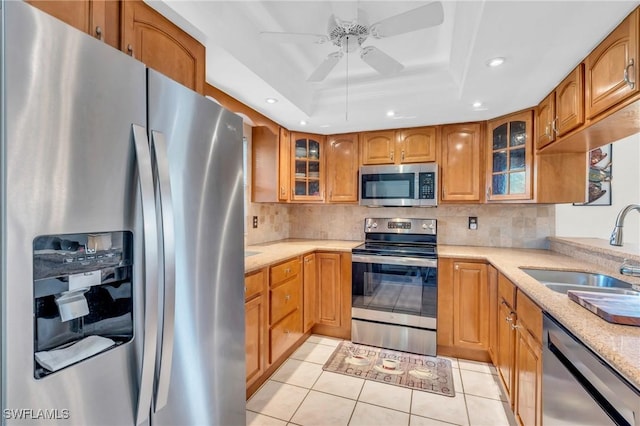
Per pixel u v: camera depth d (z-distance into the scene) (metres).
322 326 3.00
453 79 2.29
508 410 1.86
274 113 2.56
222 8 1.53
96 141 0.78
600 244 2.10
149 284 0.87
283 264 2.34
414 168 2.86
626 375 0.73
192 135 1.10
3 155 0.61
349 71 2.35
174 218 1.02
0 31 0.61
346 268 2.85
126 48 1.13
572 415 1.02
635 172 2.82
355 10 1.66
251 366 1.93
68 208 0.71
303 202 3.19
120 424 0.84
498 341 2.08
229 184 1.31
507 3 1.21
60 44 0.71
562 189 2.33
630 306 1.08
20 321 0.63
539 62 1.66
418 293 2.60
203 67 1.49
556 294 1.33
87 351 0.78
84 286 0.79
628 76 1.23
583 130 1.67
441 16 1.33
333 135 3.20
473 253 2.54
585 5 1.20
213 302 1.22
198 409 1.15
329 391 2.05
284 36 1.54
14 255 0.62
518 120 2.45
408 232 3.15
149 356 0.88
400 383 2.15
